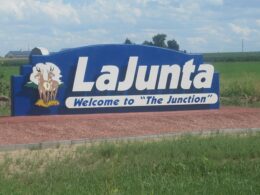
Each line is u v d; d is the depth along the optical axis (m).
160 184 9.41
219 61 103.00
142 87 20.31
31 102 18.92
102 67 19.77
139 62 20.23
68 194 8.83
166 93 20.69
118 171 10.48
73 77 19.39
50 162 11.63
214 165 10.91
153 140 14.55
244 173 10.34
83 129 16.39
